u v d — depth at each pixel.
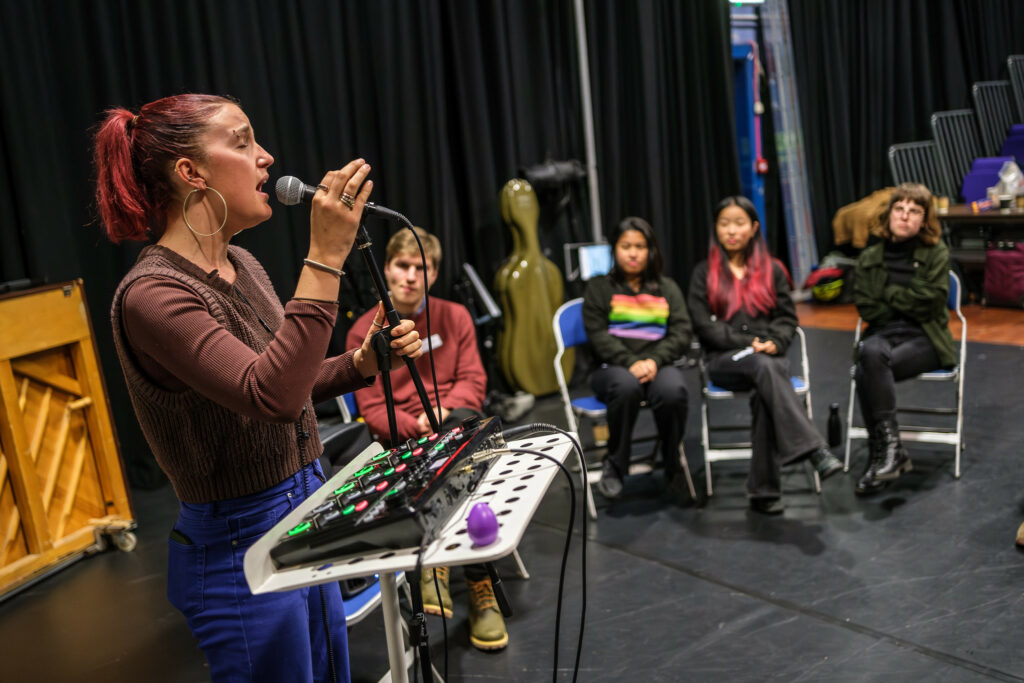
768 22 6.37
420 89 4.54
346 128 4.38
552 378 4.89
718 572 2.72
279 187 1.27
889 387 3.20
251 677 1.31
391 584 1.34
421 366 2.92
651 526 3.11
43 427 3.09
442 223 4.63
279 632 1.32
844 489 3.27
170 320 1.14
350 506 1.12
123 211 1.24
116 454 3.26
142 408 1.25
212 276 1.26
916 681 2.08
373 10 4.38
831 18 6.55
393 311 1.41
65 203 3.58
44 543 3.06
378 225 4.53
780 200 6.67
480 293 4.51
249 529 1.29
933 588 2.49
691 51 5.63
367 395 2.84
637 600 2.60
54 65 3.60
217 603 1.30
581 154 5.28
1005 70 7.54
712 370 3.32
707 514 3.17
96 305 3.76
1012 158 6.48
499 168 4.93
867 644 2.25
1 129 3.38
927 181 6.81
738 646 2.30
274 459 1.31
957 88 7.23
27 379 3.05
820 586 2.57
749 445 3.41
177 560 1.33
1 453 2.97
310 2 4.24
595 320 3.46
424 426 2.74
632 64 5.42
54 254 3.52
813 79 6.59
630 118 5.49
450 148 4.80
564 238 5.23
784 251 6.73
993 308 5.88
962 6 7.21
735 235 3.41
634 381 3.20
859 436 3.46
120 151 1.23
